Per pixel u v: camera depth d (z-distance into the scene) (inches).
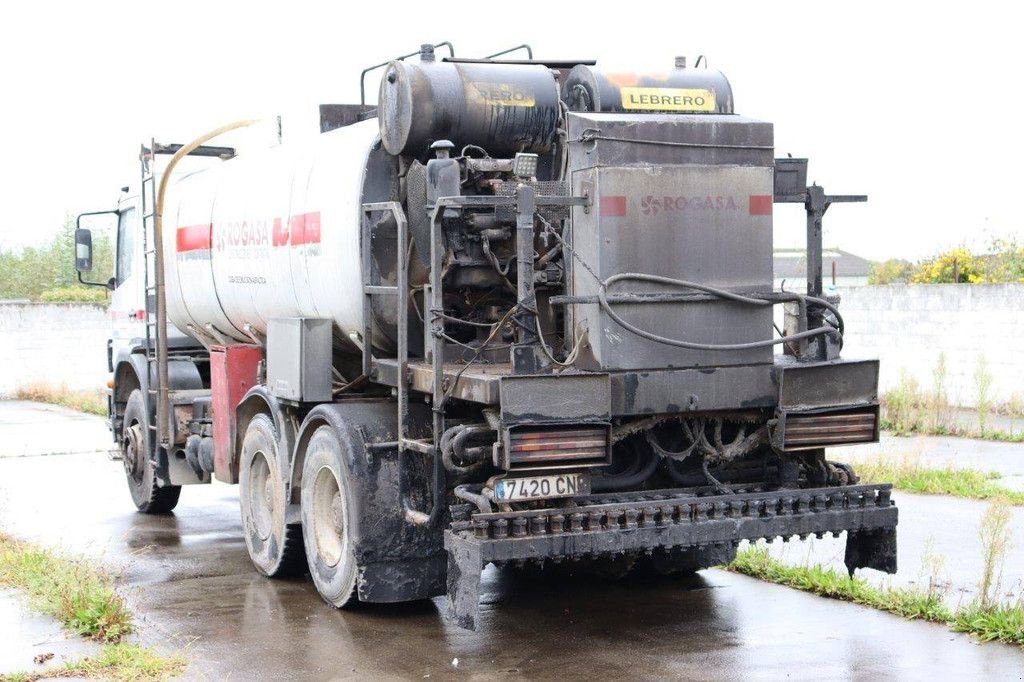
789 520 265.6
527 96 293.9
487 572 349.4
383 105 299.1
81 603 292.2
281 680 246.4
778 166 302.0
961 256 927.0
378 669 253.9
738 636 274.5
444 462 265.4
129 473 474.3
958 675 241.0
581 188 267.0
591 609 304.0
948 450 578.9
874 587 306.3
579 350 266.5
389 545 289.1
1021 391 715.4
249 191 380.5
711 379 269.1
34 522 449.1
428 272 302.2
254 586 336.2
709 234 271.0
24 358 1101.7
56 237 1576.0
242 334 409.7
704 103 292.5
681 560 326.6
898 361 784.3
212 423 406.3
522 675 248.4
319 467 310.2
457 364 294.0
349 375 344.2
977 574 327.0
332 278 318.3
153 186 454.3
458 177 273.7
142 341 475.2
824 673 244.4
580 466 248.5
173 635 281.9
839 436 275.4
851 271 1523.1
